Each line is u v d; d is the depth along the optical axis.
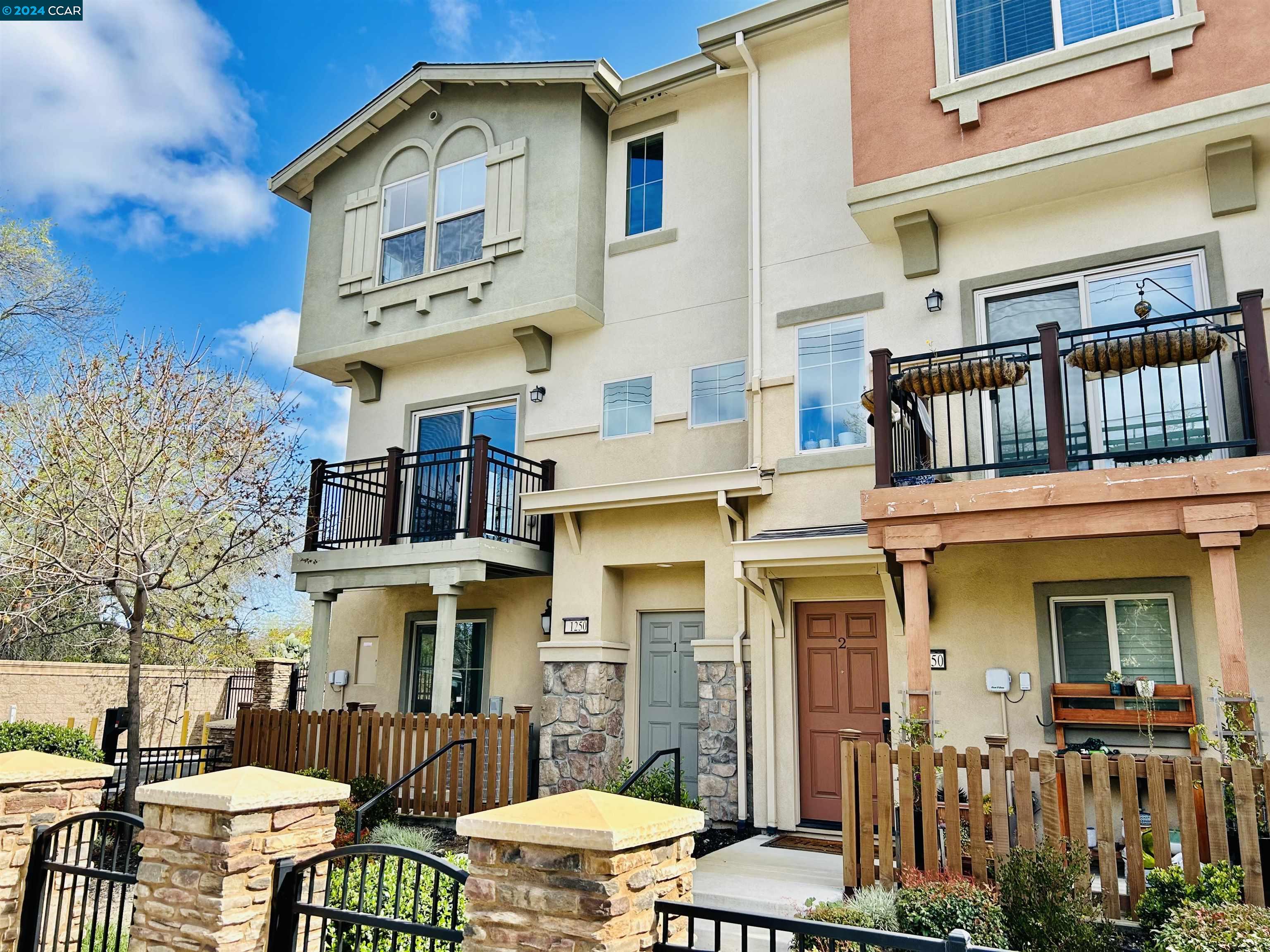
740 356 10.31
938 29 8.45
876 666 8.75
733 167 10.83
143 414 10.64
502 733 9.09
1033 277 8.17
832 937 2.69
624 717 10.25
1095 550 7.56
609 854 2.90
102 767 5.10
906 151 8.38
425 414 12.51
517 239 11.35
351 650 12.50
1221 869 4.99
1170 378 7.61
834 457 8.77
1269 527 5.89
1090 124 7.59
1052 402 6.66
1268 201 7.34
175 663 19.53
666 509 9.93
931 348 8.52
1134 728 7.18
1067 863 5.10
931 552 7.02
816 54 9.88
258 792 3.83
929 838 5.83
